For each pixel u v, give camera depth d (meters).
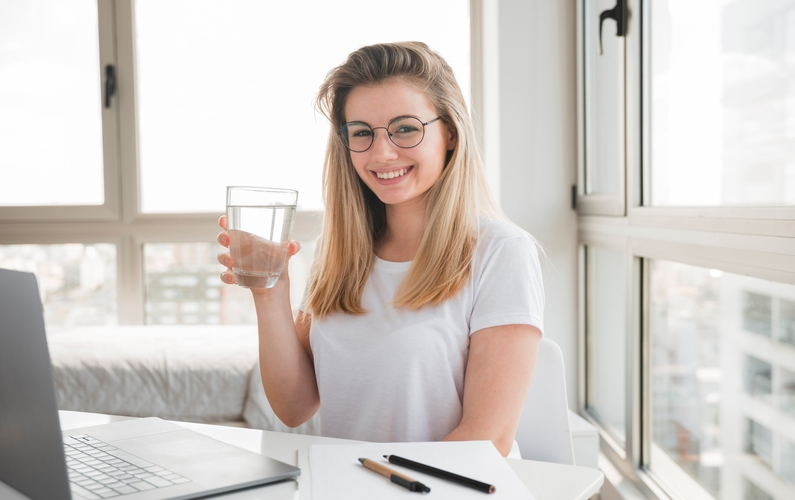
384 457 0.76
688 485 1.46
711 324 1.32
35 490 0.64
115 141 2.54
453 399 1.04
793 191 1.00
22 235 2.57
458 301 1.05
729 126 1.21
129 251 2.56
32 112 2.56
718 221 1.22
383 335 1.07
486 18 2.33
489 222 1.12
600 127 1.96
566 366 2.15
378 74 1.07
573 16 2.10
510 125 2.12
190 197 2.56
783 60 1.02
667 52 1.50
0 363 0.68
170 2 2.51
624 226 1.71
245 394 1.86
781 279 1.02
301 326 1.24
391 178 1.08
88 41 2.55
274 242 0.88
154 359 1.88
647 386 1.68
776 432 1.09
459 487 0.68
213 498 0.68
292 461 0.81
